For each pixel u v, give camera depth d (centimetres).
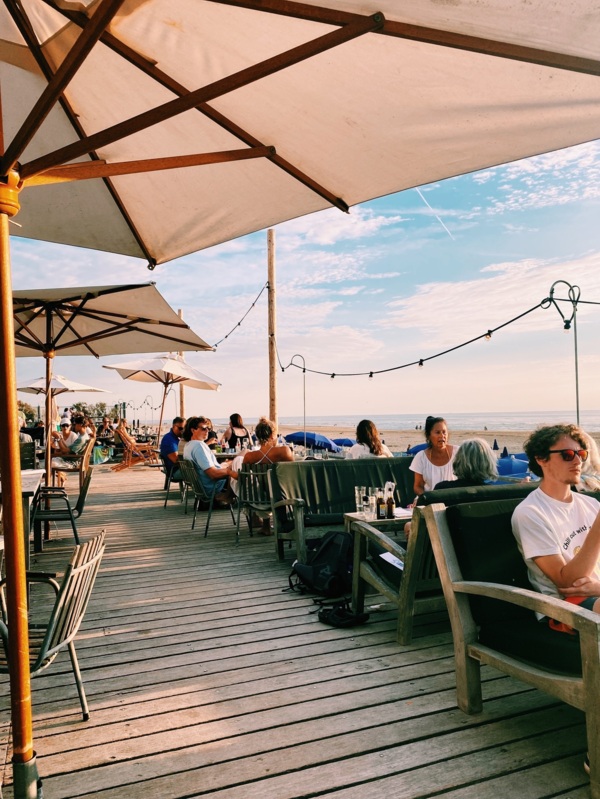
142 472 1408
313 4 148
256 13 171
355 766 204
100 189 279
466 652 238
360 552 363
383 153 233
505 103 196
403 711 242
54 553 548
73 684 276
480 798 185
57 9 172
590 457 233
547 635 212
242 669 289
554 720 233
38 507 552
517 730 226
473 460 336
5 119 239
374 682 271
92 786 196
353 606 366
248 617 367
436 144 223
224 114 227
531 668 209
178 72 209
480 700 240
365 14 152
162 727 234
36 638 228
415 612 317
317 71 195
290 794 189
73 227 311
